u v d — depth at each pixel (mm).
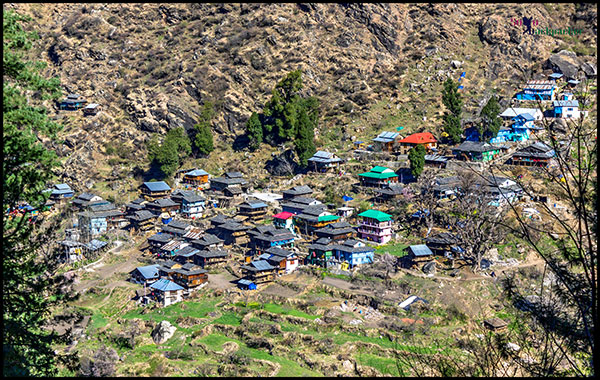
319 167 130375
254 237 102000
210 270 97312
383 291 84500
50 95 33594
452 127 128000
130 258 103438
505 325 71312
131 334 74062
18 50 33125
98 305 87625
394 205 108938
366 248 94312
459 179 104000
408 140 129375
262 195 124125
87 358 63406
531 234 86938
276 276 92812
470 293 81125
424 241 97688
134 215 114375
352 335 74062
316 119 143125
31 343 31500
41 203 32938
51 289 33031
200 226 112875
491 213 90188
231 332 76812
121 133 142375
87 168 132375
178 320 80438
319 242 98250
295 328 76625
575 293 20906
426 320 75750
